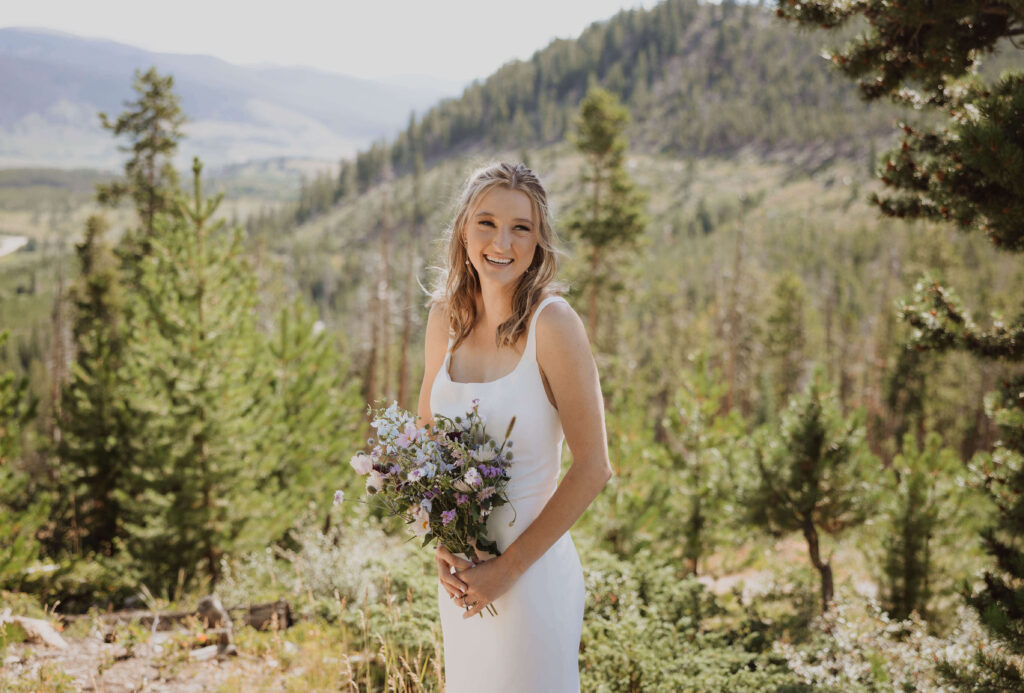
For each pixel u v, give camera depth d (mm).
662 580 5895
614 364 27969
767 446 8055
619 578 5359
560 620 2084
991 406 5035
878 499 7875
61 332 35219
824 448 7773
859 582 9430
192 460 8555
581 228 25750
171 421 8539
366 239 176125
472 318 2250
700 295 93500
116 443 10875
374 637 4441
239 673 4387
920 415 39625
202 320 8938
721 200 179125
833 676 4836
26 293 127188
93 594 7828
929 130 5438
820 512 7945
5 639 4141
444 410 2211
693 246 139250
